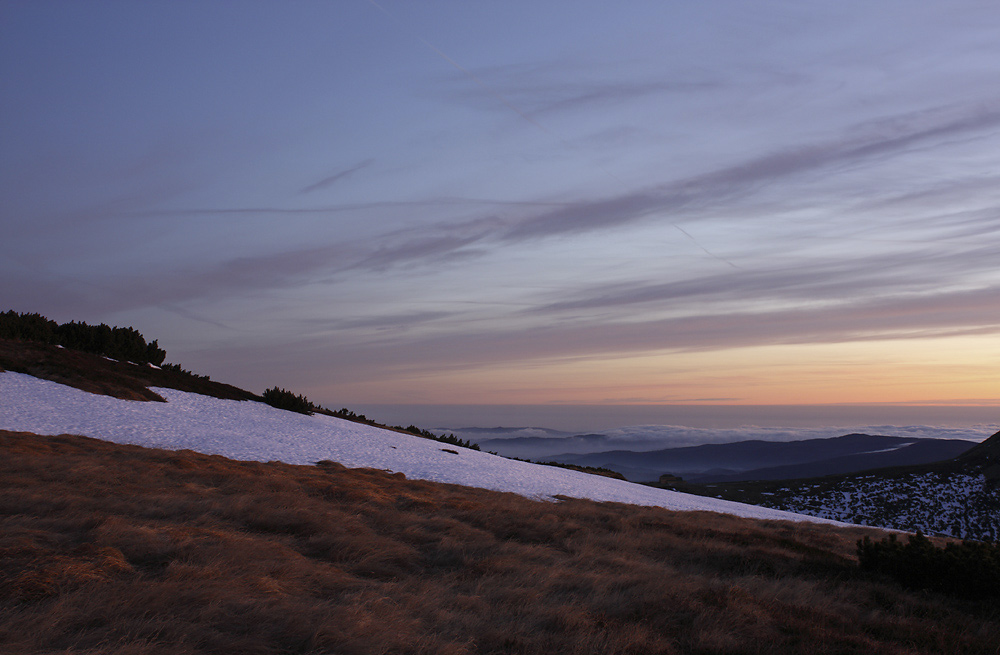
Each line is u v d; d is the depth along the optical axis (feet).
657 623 25.17
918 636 26.35
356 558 33.68
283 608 22.68
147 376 126.31
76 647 17.87
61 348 124.26
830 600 31.83
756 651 22.33
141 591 22.15
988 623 29.30
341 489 56.18
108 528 30.86
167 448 81.76
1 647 17.03
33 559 24.93
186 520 37.70
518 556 37.29
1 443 63.41
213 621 20.76
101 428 86.84
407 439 134.62
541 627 23.80
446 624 23.16
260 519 39.83
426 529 44.39
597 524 56.13
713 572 38.91
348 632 20.65
